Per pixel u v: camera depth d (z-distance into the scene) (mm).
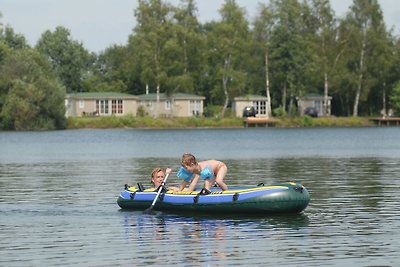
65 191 46688
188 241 29328
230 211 35125
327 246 28203
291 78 180375
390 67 189875
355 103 188750
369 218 34250
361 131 153750
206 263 25812
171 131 159625
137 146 105375
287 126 181125
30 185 50688
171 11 181500
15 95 161750
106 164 71188
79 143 115188
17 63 165625
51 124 166625
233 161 73500
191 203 35781
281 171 60625
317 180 52406
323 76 189625
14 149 99938
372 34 183125
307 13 185375
